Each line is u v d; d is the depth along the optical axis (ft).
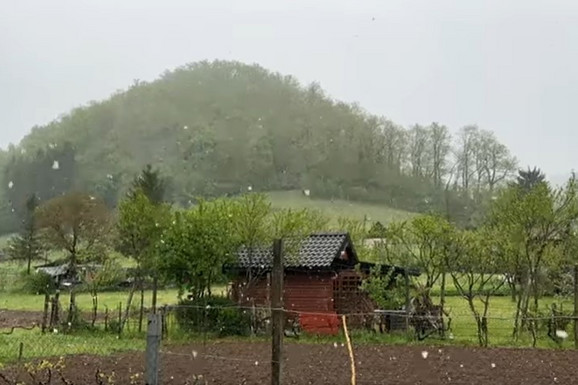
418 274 106.22
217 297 93.15
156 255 92.07
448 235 102.53
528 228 99.25
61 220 147.54
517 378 57.41
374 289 96.17
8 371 51.19
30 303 141.38
